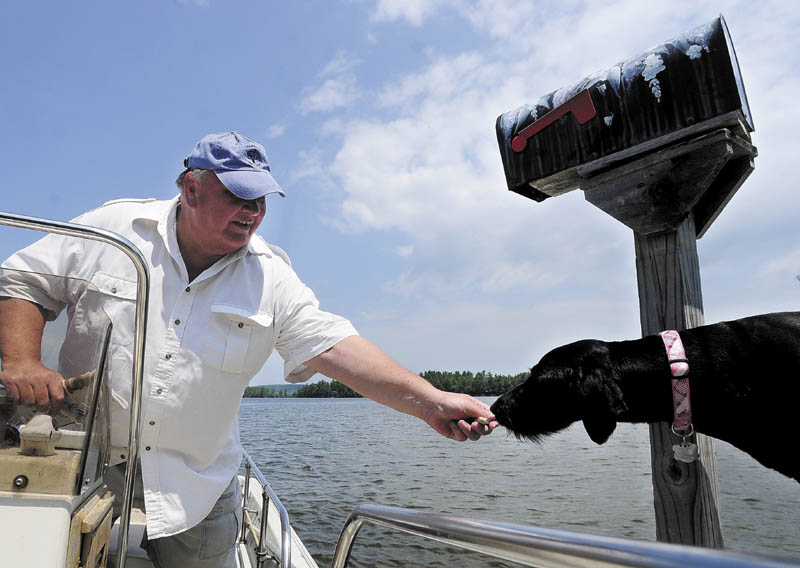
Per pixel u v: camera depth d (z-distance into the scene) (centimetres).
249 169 227
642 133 249
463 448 2262
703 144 234
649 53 247
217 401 231
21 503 139
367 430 3353
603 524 911
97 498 166
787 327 234
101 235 164
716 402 236
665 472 248
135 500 230
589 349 265
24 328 154
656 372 245
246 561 350
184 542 234
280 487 1316
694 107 235
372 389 252
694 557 56
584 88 266
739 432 237
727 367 235
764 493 1002
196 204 227
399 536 876
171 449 226
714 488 242
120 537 175
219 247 233
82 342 158
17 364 151
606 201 267
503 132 301
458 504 1102
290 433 3150
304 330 257
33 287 159
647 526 890
